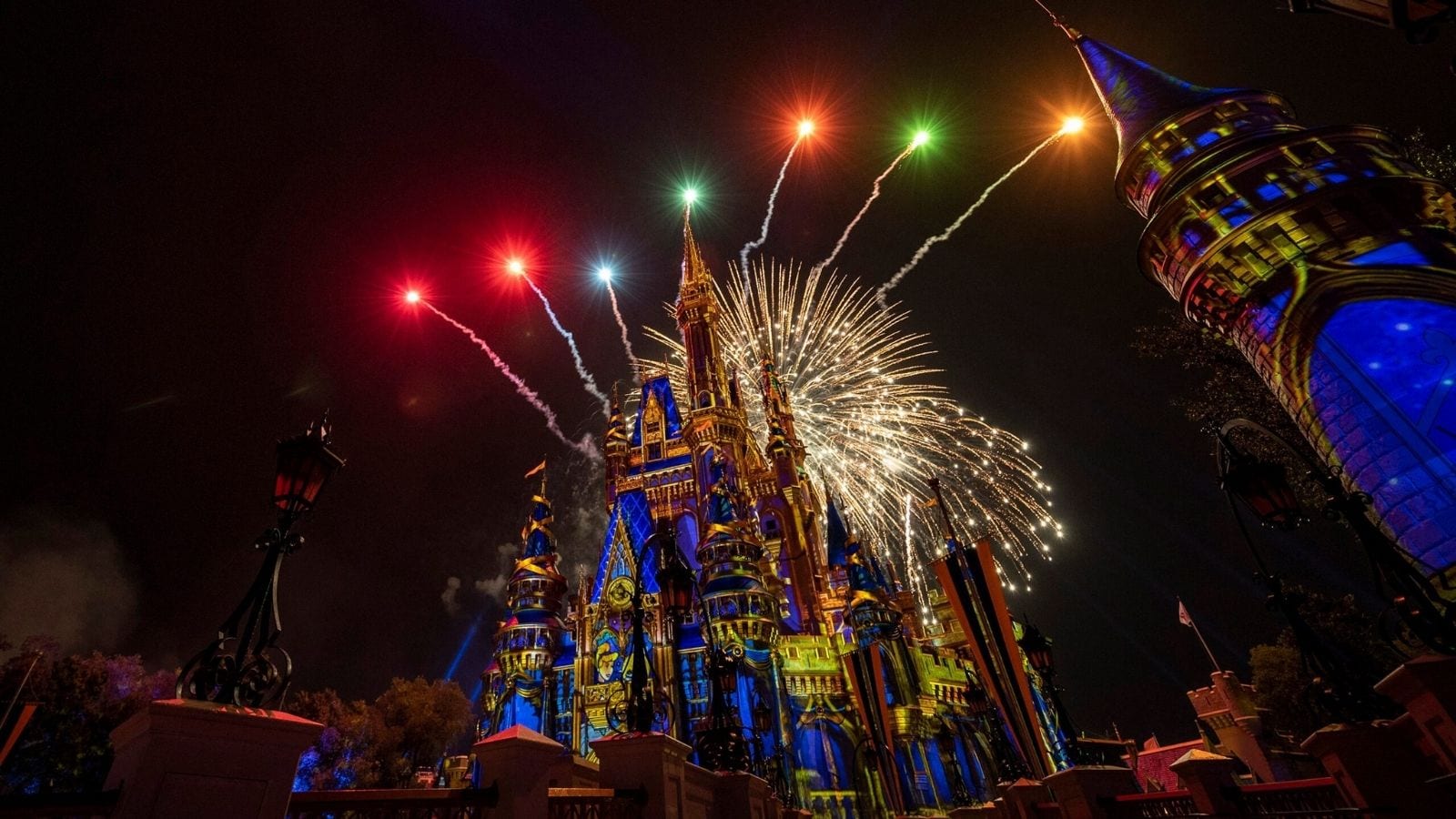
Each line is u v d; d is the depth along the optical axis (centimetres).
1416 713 895
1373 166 1795
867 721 3791
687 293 6450
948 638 4934
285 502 786
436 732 6550
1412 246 1680
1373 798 980
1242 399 2817
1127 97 2338
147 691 4494
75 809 534
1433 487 1496
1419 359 1584
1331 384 1706
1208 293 2014
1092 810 1484
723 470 5038
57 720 3866
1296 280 1786
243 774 620
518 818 860
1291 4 1012
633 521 5091
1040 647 1939
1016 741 2295
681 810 1188
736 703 3691
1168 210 2042
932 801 3538
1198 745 4112
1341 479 1691
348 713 5972
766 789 1712
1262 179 1870
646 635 4156
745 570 4153
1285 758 3728
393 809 812
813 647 4222
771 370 5938
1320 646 1116
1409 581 964
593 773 1388
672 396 6134
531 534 4900
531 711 4219
